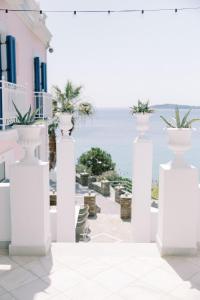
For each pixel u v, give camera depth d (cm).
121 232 1057
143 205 745
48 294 366
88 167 2200
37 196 454
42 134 1223
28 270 420
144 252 480
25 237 461
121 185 1641
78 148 5300
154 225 750
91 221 1177
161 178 475
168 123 476
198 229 486
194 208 461
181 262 445
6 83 707
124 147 5512
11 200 456
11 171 452
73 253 474
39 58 1180
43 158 1259
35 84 1168
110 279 398
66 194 760
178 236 464
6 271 418
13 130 727
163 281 395
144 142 739
